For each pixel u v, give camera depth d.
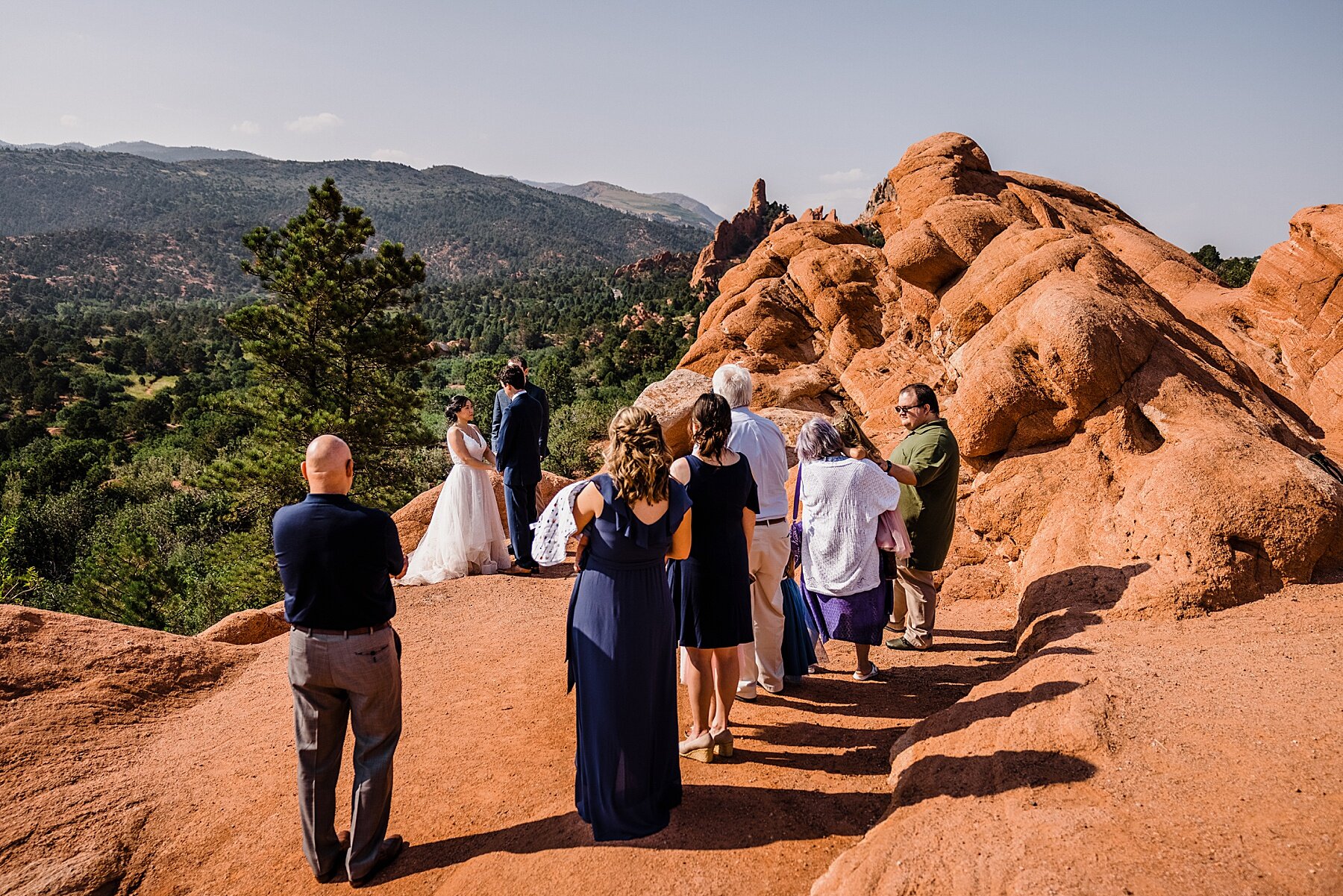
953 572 6.33
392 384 27.17
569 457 39.19
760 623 4.59
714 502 3.71
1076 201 12.04
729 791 3.64
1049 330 6.08
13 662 4.70
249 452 24.64
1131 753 2.91
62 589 33.66
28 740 4.14
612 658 3.24
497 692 4.93
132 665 4.97
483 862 3.22
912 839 2.74
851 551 4.59
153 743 4.34
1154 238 10.45
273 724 4.52
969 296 8.84
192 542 39.03
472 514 7.42
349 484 3.31
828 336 10.85
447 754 4.18
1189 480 4.61
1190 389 5.81
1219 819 2.43
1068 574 4.81
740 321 11.16
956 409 6.51
